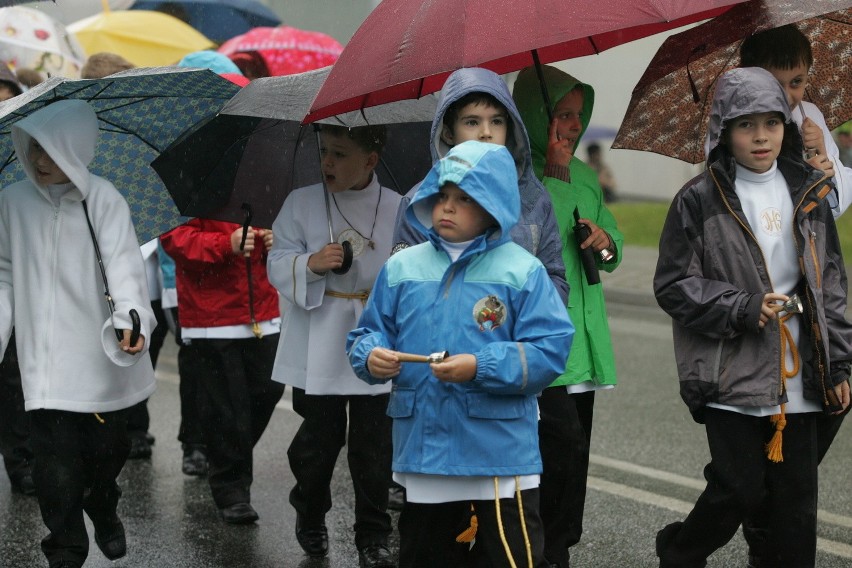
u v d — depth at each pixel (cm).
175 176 1238
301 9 3816
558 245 1013
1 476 1641
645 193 5919
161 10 2814
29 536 1384
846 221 4534
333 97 1003
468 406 911
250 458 1448
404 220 1043
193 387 1611
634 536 1359
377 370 902
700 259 1047
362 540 1244
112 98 1167
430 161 1298
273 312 1496
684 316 1038
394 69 979
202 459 1628
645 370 2334
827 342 1028
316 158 1294
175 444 1795
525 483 927
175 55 2498
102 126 1218
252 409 1510
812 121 1170
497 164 892
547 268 1003
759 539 1184
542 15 965
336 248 1185
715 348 1041
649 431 1856
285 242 1230
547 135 1166
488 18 970
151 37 2512
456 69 961
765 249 1038
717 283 1034
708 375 1039
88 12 2838
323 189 1230
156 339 1714
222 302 1451
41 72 2067
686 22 1082
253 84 1140
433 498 929
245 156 1277
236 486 1433
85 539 1161
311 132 1271
